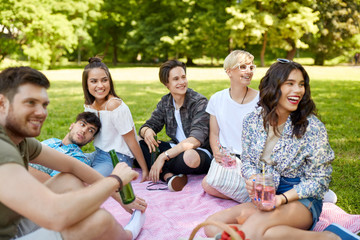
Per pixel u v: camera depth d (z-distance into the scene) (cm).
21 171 157
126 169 194
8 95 167
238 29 2828
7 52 2583
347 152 479
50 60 2803
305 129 242
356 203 319
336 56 3369
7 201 154
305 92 243
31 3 2461
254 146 265
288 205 235
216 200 327
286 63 241
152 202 320
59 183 216
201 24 3030
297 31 2700
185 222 283
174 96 394
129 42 3406
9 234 179
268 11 2831
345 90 1191
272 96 244
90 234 182
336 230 225
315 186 238
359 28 3019
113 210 305
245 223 227
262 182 228
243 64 337
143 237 255
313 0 2856
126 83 1564
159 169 363
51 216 156
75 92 1241
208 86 1357
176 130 410
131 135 370
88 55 4338
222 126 361
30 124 171
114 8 3356
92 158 386
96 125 355
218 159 317
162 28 3167
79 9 2816
